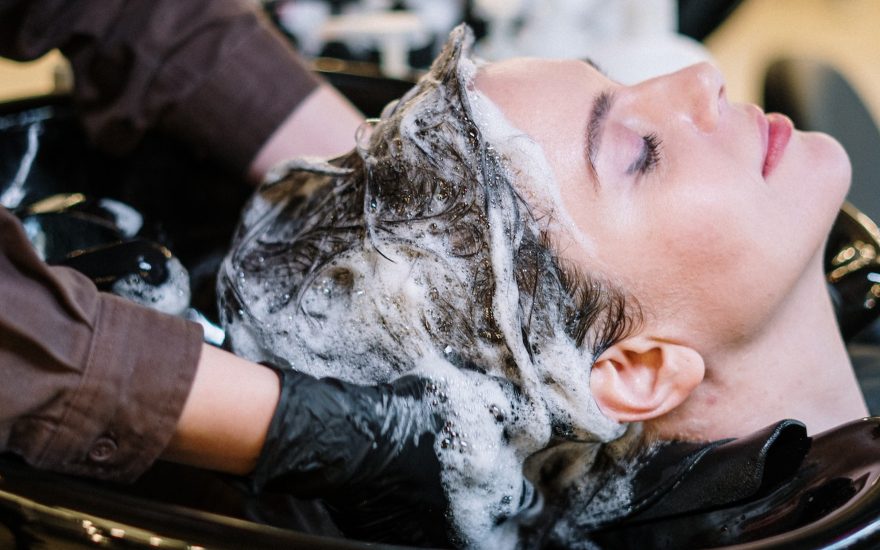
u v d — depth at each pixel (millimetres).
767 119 803
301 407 579
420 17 1539
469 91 732
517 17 1517
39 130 992
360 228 729
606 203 710
